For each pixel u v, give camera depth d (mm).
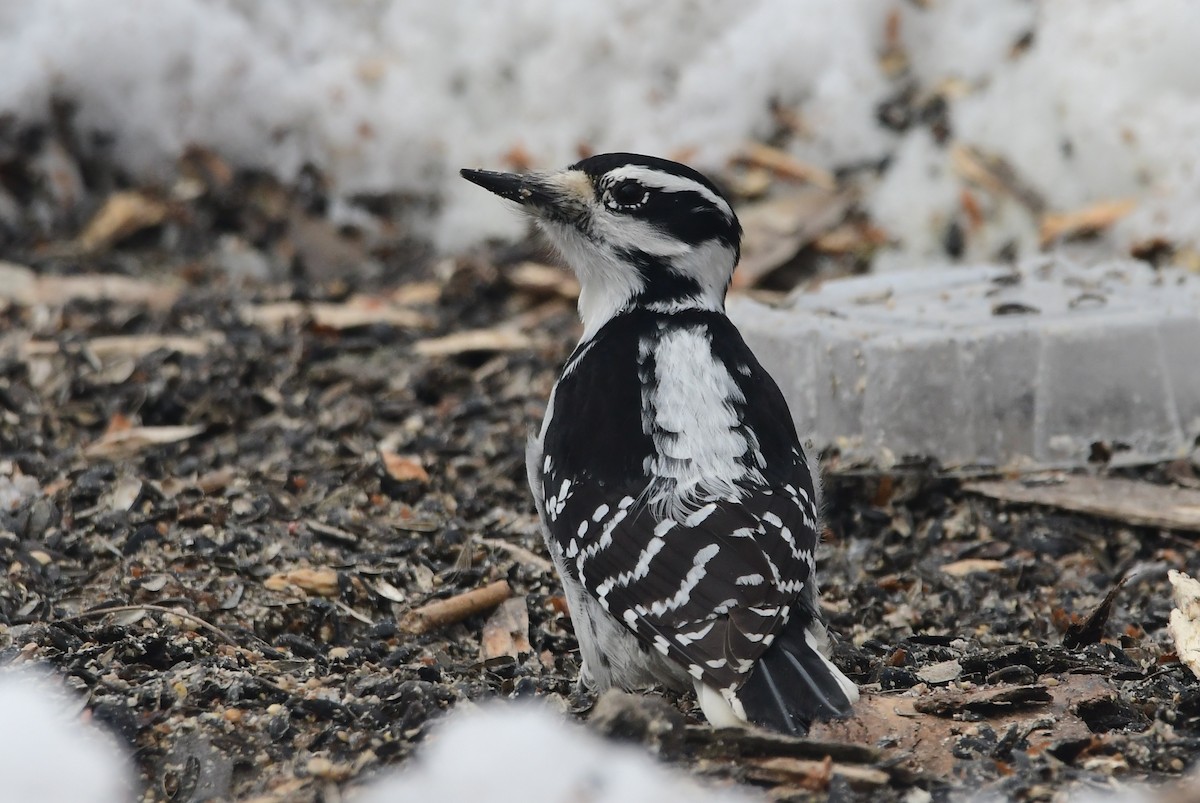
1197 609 8938
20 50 16875
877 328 12008
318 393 13281
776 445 8484
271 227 16844
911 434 11711
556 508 8461
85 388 12945
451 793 7160
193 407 12742
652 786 7105
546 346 14570
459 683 8609
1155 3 16281
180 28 17109
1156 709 8039
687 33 17609
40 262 15836
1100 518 11188
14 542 10188
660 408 8523
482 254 16594
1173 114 15953
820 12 17438
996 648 9211
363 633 9680
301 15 17828
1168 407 11875
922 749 7590
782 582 7656
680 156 17266
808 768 7250
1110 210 15898
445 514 11281
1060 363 11750
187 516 10727
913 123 17062
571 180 9742
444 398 13539
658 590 7730
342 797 7207
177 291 15477
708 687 7512
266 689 8086
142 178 17094
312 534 10727
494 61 17719
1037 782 7266
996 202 16406
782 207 16812
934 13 17391
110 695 7938
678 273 9695
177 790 7391
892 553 11062
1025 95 16797
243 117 17219
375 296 15875
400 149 17375
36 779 7305
